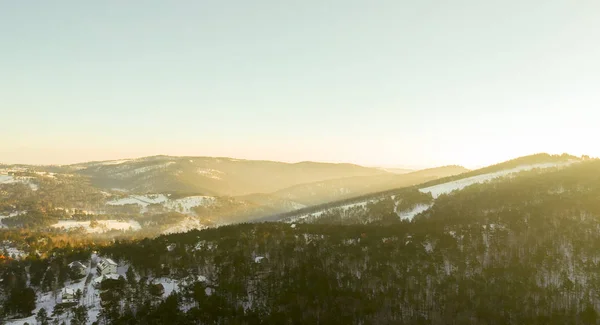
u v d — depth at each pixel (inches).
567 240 7509.8
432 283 6904.5
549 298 6441.9
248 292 6781.5
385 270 7194.9
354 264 7411.4
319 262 7416.3
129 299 6373.0
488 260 7367.1
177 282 7022.6
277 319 6097.4
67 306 6304.1
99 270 7386.8
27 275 7490.2
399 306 6471.5
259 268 7308.1
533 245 7519.7
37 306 6486.2
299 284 6830.7
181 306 6382.9
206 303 6250.0
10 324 5984.3
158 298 6510.8
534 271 6963.6
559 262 7091.5
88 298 6584.6
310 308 6353.3
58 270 7406.5
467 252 7544.3
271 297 6609.3
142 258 7672.2
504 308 6294.3
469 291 6668.3
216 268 7332.7
